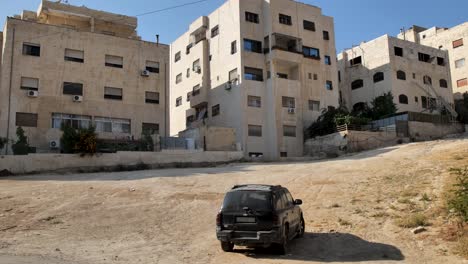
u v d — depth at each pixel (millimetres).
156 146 39438
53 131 38719
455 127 50938
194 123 55062
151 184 23938
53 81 39531
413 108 58031
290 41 51375
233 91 48531
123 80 43094
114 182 24922
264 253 12320
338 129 44375
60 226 15914
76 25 47312
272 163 37531
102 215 17484
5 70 37719
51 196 20656
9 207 18422
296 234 13617
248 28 49125
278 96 47531
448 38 70688
